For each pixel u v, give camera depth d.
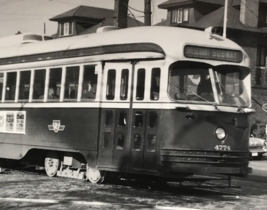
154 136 11.86
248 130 12.44
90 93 13.27
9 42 16.95
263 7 42.97
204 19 43.97
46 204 10.23
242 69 12.54
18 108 15.52
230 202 11.02
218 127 11.94
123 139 12.45
